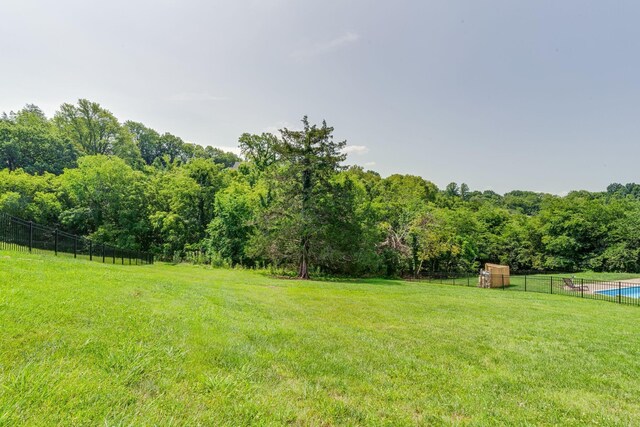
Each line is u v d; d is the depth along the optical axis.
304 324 7.08
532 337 7.42
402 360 5.20
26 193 34.56
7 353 2.98
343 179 33.00
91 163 36.44
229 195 32.97
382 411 3.43
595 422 3.56
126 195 37.53
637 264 38.22
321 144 24.28
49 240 16.05
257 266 28.94
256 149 46.38
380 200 38.50
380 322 8.11
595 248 40.94
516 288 24.34
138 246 36.53
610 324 9.62
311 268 28.58
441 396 3.98
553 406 3.92
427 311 10.16
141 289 7.62
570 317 10.58
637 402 4.18
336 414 3.21
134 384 2.94
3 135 43.44
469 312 10.45
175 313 5.76
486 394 4.15
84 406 2.35
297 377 4.02
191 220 36.97
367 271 30.78
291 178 24.31
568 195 54.66
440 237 33.16
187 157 83.38
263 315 7.54
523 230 44.66
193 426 2.42
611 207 42.31
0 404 2.14
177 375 3.29
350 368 4.57
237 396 3.11
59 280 6.51
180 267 24.52
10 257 8.81
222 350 4.34
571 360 5.84
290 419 2.95
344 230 25.38
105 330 4.08
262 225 24.83
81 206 36.22
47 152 46.06
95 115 54.34
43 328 3.73
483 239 43.25
